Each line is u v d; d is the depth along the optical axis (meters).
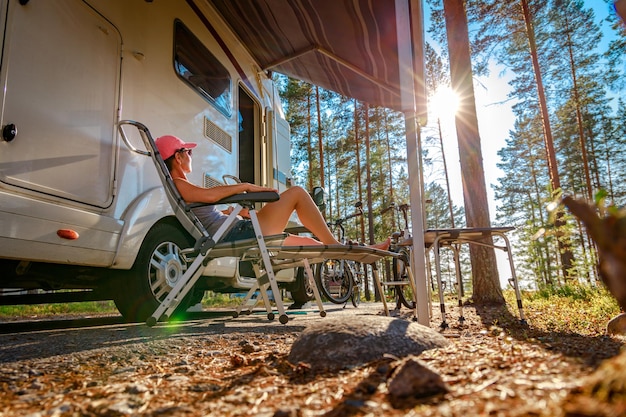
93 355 1.94
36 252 2.47
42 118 2.57
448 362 1.43
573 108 19.00
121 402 1.23
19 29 2.47
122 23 3.29
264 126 5.87
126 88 3.26
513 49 16.41
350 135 22.70
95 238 2.80
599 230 0.79
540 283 8.26
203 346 2.30
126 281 3.23
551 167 14.22
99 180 2.92
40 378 1.58
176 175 3.19
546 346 1.72
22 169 2.43
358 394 1.16
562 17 17.77
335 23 4.54
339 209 27.06
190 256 3.68
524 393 0.96
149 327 2.83
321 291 6.25
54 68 2.67
